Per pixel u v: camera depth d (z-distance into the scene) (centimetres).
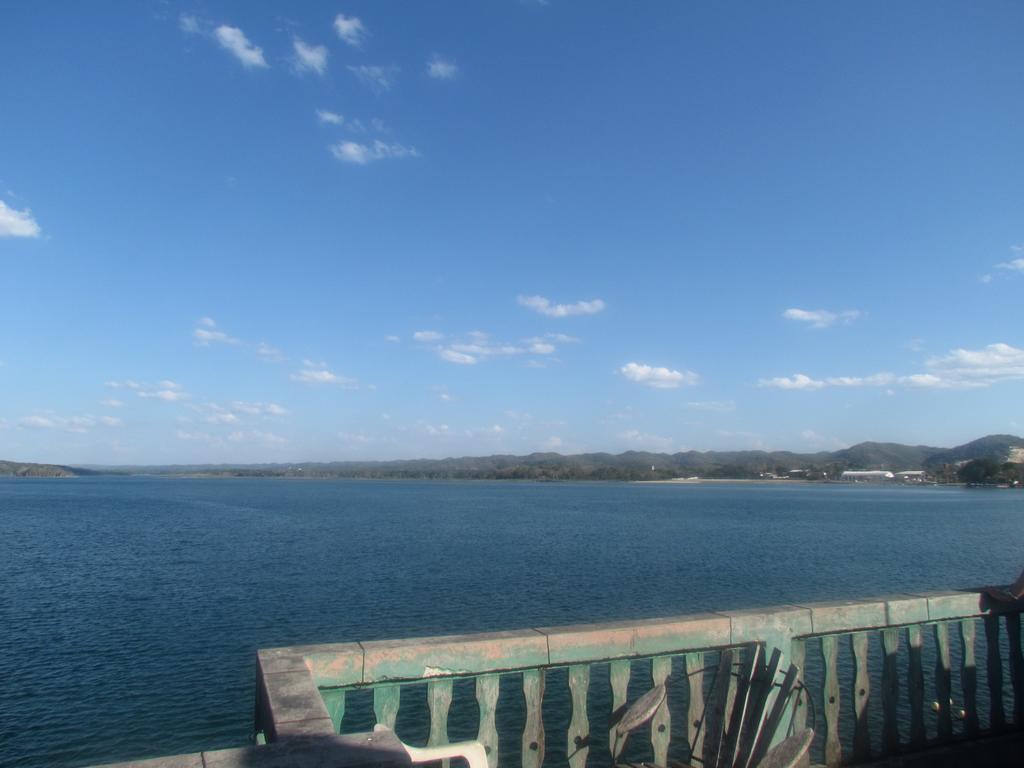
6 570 3997
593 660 449
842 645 1830
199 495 15812
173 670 2089
